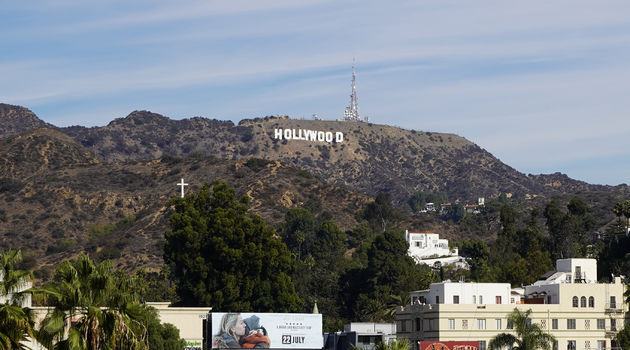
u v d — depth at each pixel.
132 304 119.75
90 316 115.25
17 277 114.75
